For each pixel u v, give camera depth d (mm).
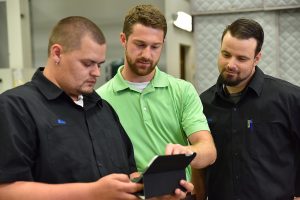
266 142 1837
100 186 1117
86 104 1439
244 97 1877
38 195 1123
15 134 1177
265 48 2725
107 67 3396
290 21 2680
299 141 1850
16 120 1206
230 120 1894
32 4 3756
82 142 1338
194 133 1682
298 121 1824
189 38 4027
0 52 3762
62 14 3695
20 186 1144
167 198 1230
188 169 1768
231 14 2756
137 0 3480
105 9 3557
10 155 1154
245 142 1854
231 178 1866
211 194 1957
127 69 1766
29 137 1215
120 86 1771
